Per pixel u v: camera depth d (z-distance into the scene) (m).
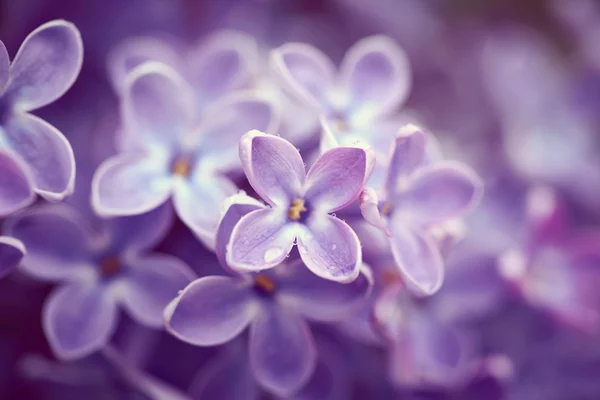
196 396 0.16
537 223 0.19
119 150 0.17
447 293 0.18
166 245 0.16
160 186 0.16
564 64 0.25
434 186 0.16
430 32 0.23
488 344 0.19
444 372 0.18
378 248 0.15
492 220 0.20
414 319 0.18
